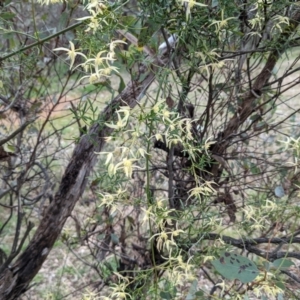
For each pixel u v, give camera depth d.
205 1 0.89
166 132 0.74
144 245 1.46
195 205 1.13
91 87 1.53
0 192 1.82
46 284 2.25
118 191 0.86
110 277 1.60
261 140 1.87
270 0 0.91
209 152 1.19
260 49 1.05
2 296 1.29
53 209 1.26
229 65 1.28
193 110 1.13
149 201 0.79
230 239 1.15
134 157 0.68
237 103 1.30
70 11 1.17
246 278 0.77
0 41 1.66
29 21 1.70
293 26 1.03
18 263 1.30
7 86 1.80
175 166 1.32
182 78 0.99
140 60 0.91
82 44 0.73
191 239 1.09
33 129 1.99
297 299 1.06
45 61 1.86
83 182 1.22
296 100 2.60
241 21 0.99
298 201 1.23
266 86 1.35
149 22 0.84
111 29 0.71
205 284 1.91
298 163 1.01
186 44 0.86
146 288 1.02
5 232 2.73
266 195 1.33
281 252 1.12
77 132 3.09
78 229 1.65
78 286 2.18
